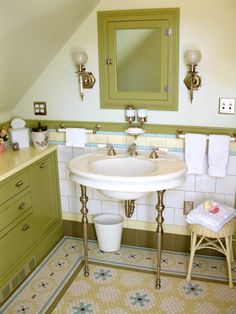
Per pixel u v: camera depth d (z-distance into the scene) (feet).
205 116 8.70
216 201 9.11
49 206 9.84
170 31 8.41
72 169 7.94
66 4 7.46
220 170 8.69
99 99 9.36
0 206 7.62
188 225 8.75
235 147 8.62
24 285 8.46
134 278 8.67
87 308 7.75
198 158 8.76
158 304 7.82
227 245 8.07
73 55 9.15
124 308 7.73
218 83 8.41
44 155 9.23
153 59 8.72
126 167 8.79
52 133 9.98
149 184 7.36
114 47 8.88
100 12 8.74
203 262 9.24
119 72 9.04
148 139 9.20
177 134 8.92
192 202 9.29
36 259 9.18
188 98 8.70
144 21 8.53
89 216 10.27
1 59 7.42
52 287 8.39
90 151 9.77
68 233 10.63
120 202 9.87
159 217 7.95
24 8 6.49
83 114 9.60
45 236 9.66
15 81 8.79
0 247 7.71
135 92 9.04
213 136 8.52
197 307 7.71
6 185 7.78
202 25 8.20
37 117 10.02
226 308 7.66
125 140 9.39
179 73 8.61
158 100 8.93
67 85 9.52
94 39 8.97
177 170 7.68
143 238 9.93
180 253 9.67
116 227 9.41
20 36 7.26
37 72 9.36
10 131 9.50
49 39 8.35
